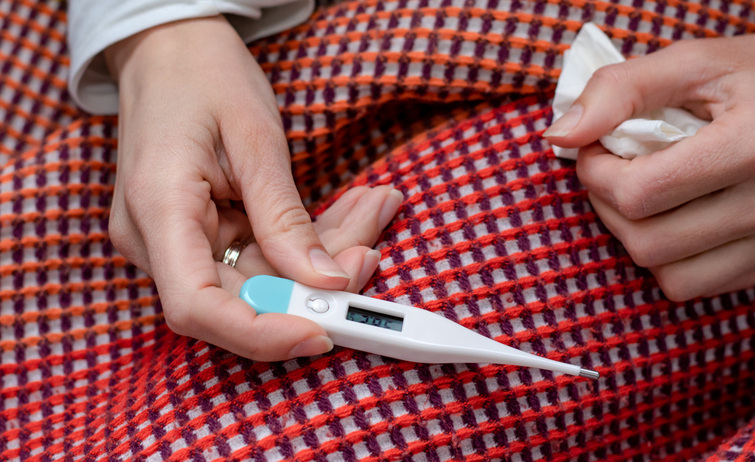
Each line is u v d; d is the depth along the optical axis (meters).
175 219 0.41
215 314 0.39
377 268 0.47
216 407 0.43
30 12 0.63
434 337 0.41
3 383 0.51
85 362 0.52
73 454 0.45
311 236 0.43
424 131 0.59
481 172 0.50
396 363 0.43
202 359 0.45
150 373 0.48
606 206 0.48
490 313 0.46
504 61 0.53
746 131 0.42
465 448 0.43
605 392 0.47
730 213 0.44
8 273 0.52
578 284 0.48
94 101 0.57
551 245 0.48
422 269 0.46
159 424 0.43
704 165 0.42
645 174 0.43
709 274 0.47
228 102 0.47
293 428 0.41
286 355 0.40
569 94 0.50
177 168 0.43
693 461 0.50
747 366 0.54
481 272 0.47
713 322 0.51
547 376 0.45
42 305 0.52
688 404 0.52
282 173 0.45
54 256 0.53
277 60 0.57
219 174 0.46
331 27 0.57
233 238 0.47
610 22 0.54
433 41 0.53
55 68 0.63
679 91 0.47
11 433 0.49
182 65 0.49
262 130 0.46
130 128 0.48
